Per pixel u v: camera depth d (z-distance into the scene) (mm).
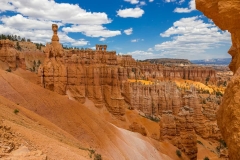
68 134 39125
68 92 84062
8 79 47812
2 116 22641
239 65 13414
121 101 89188
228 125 11469
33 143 16844
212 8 13461
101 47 114375
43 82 60844
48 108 47094
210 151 72188
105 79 93688
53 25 65625
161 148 58188
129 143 52344
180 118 67125
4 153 11898
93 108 87000
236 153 10383
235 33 13078
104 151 42750
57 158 16281
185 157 58969
